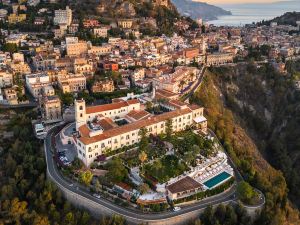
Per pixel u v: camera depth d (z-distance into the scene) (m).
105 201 179.00
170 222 168.75
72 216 169.00
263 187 198.62
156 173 193.38
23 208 177.50
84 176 183.88
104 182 187.00
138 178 192.00
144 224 162.12
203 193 184.25
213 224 169.25
